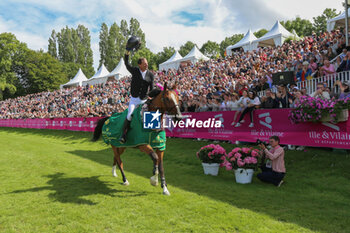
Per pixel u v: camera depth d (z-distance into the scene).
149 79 5.32
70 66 81.00
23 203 4.56
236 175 6.11
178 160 8.69
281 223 3.80
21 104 36.91
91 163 8.39
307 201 4.73
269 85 10.83
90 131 16.20
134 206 4.46
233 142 8.90
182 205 4.52
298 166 6.50
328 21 19.42
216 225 3.73
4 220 3.88
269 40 26.25
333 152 6.69
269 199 4.86
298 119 6.85
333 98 6.33
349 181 5.38
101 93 27.02
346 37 10.43
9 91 55.31
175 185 5.86
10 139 16.20
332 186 5.30
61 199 4.77
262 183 6.00
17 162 8.23
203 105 10.12
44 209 4.28
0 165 7.78
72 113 19.08
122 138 5.28
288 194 5.15
